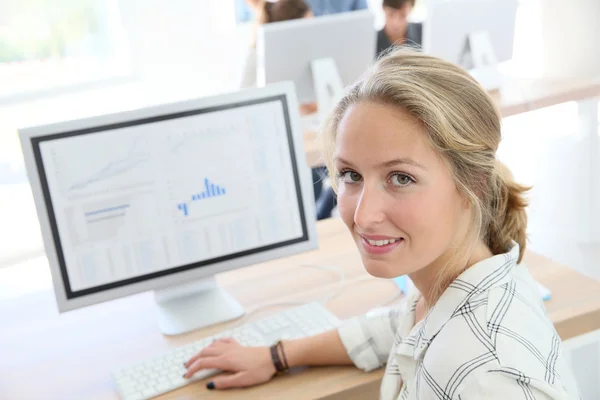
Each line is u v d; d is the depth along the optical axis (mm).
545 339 809
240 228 1346
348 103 856
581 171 3029
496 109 851
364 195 829
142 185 1270
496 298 826
